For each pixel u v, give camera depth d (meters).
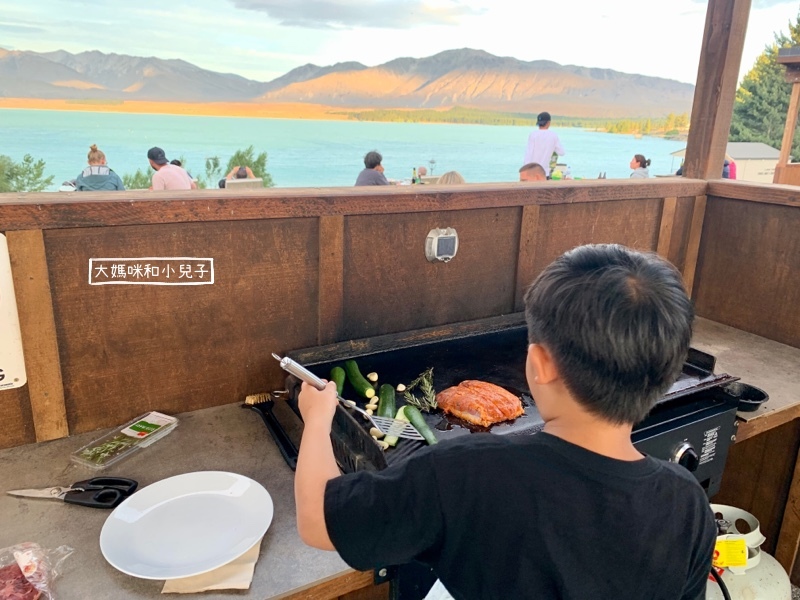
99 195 1.43
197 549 1.08
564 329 0.71
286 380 1.61
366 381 1.59
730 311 2.41
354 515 0.77
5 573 1.01
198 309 1.56
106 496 1.23
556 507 0.72
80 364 1.44
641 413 0.73
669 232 2.39
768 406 1.72
